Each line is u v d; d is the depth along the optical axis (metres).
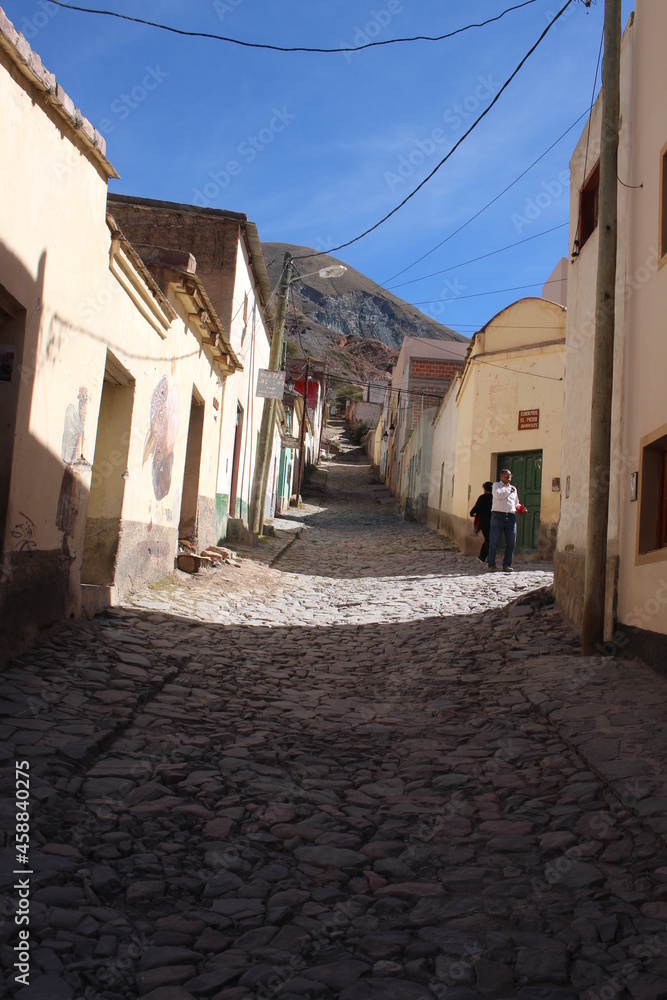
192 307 10.80
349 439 67.50
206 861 3.61
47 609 6.61
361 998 2.64
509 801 4.39
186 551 12.02
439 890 3.43
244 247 15.92
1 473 5.70
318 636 8.93
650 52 7.26
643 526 7.02
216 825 3.95
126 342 8.32
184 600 9.70
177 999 2.59
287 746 5.24
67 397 6.66
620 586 7.49
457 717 6.02
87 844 3.61
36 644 6.38
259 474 17.95
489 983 2.74
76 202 6.55
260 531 18.14
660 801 4.07
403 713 6.14
